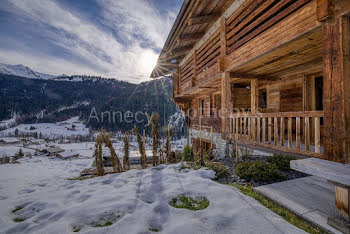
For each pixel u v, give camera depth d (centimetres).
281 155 545
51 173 1355
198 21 680
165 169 551
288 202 306
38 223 264
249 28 509
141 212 281
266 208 292
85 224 262
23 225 259
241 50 533
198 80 862
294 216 273
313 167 227
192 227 242
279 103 779
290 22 370
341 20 262
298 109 688
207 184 392
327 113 274
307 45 401
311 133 639
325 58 280
